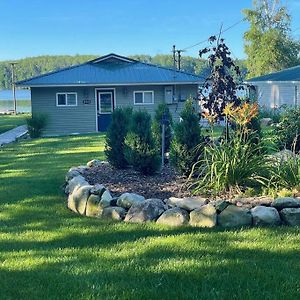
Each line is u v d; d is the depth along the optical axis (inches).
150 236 177.0
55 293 129.1
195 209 192.4
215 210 188.1
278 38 1565.0
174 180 245.9
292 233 175.3
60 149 515.2
